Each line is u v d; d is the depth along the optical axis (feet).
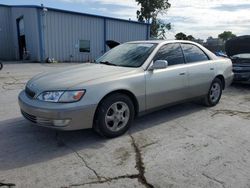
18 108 19.54
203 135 14.87
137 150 12.83
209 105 20.49
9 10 80.84
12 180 10.13
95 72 14.44
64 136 14.33
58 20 67.36
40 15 63.98
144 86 14.96
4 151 12.53
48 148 12.92
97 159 11.89
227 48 34.76
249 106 21.26
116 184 9.96
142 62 15.52
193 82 18.06
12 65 55.16
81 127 12.92
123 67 15.34
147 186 9.86
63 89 12.59
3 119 16.96
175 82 16.69
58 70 15.92
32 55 70.03
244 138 14.55
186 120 17.38
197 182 10.16
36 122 13.02
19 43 79.05
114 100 13.76
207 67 19.16
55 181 10.11
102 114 13.43
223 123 16.94
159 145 13.42
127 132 15.06
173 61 17.03
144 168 11.14
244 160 11.98
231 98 24.12
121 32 81.66
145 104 15.30
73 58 72.13
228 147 13.34
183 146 13.35
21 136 14.28
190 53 18.44
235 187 9.89
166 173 10.78
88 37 74.33
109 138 14.11
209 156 12.31
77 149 12.85
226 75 21.21
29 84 14.51
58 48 68.64
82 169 11.01
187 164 11.53
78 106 12.48
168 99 16.60
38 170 10.89
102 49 78.02
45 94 12.79
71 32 70.44
